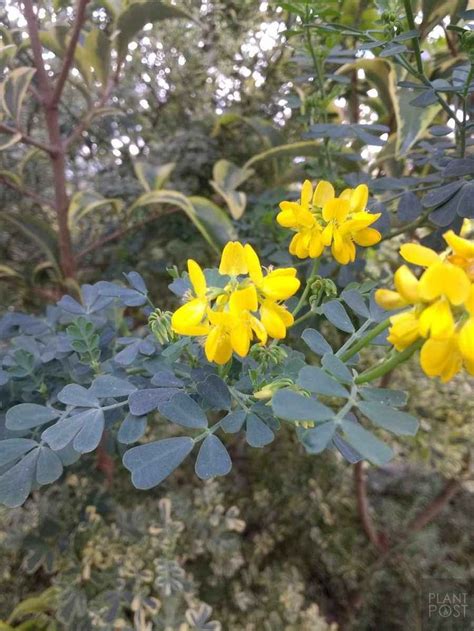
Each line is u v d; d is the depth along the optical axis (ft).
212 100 1.42
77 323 0.57
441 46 1.12
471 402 1.30
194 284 0.40
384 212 0.72
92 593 1.06
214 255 1.29
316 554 1.43
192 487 1.36
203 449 0.39
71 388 0.45
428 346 0.31
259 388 0.44
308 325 0.65
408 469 1.65
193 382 0.47
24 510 1.12
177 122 1.45
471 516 1.59
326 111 1.03
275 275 0.40
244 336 0.38
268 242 1.09
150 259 1.29
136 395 0.43
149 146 1.44
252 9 1.29
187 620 1.03
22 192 1.16
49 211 1.46
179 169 1.33
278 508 1.42
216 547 1.18
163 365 0.51
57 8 1.14
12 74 0.99
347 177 0.85
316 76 0.97
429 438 1.30
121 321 0.86
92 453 1.11
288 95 1.11
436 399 1.30
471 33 0.57
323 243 0.51
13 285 1.27
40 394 0.62
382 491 1.63
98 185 1.39
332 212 0.50
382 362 0.42
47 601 1.08
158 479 0.36
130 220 1.32
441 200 0.59
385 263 1.16
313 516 1.42
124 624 0.99
